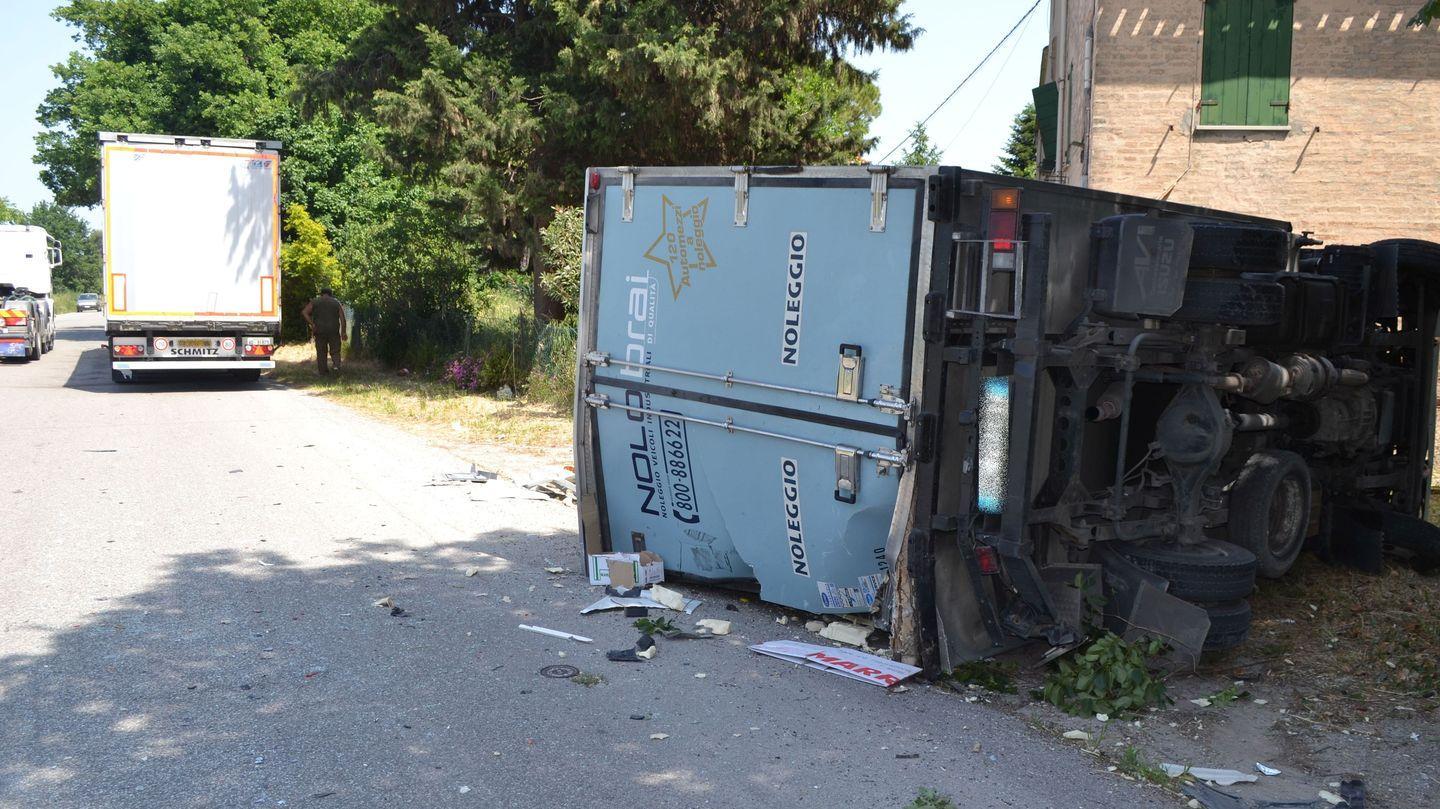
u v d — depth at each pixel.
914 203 5.36
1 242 31.81
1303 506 6.99
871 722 4.84
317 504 9.28
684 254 6.45
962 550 5.39
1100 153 14.19
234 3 44.12
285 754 4.29
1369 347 7.66
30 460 11.26
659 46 16.11
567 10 16.64
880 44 18.67
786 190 5.90
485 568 7.31
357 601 6.45
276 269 19.00
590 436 7.12
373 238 24.33
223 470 10.85
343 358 26.58
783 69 18.88
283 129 40.97
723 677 5.36
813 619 6.30
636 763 4.32
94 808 3.80
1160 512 6.14
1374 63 13.68
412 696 4.96
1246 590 5.66
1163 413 5.98
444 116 17.45
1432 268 7.47
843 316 5.66
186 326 18.55
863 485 5.63
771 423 6.02
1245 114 13.92
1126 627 5.62
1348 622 6.50
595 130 17.61
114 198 17.98
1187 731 4.88
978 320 5.25
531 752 4.39
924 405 5.30
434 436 13.75
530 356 18.30
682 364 6.48
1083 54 14.77
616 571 6.85
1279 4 13.77
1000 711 5.05
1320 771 4.48
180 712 4.69
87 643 5.56
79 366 26.19
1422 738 4.82
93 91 45.00
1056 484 5.63
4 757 4.20
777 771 4.29
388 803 3.90
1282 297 5.82
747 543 6.33
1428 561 7.60
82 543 7.70
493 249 20.61
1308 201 13.95
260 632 5.82
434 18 19.03
